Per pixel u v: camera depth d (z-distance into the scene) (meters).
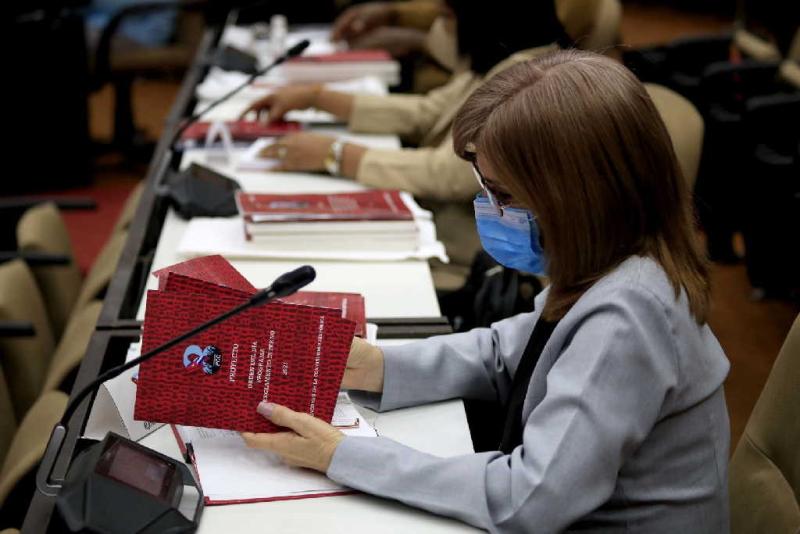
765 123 3.71
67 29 4.96
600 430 1.26
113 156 5.77
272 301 1.45
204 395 1.45
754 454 1.66
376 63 3.48
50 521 1.30
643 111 1.28
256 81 3.46
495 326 1.71
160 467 1.36
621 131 1.27
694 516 1.35
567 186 1.27
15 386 2.47
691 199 1.36
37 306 2.59
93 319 2.52
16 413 2.48
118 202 5.13
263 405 1.45
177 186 2.42
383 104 3.04
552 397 1.29
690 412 1.33
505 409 1.66
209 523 1.34
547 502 1.27
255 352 1.46
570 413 1.27
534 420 1.31
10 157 5.08
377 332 1.86
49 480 1.35
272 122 3.06
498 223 1.42
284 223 2.15
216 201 2.38
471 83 2.77
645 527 1.35
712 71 4.04
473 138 1.35
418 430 1.58
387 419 1.61
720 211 4.16
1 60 4.89
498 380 1.67
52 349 2.67
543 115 1.27
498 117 1.31
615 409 1.27
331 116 3.15
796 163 3.58
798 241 3.67
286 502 1.38
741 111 3.81
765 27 4.60
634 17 8.70
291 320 1.46
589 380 1.27
